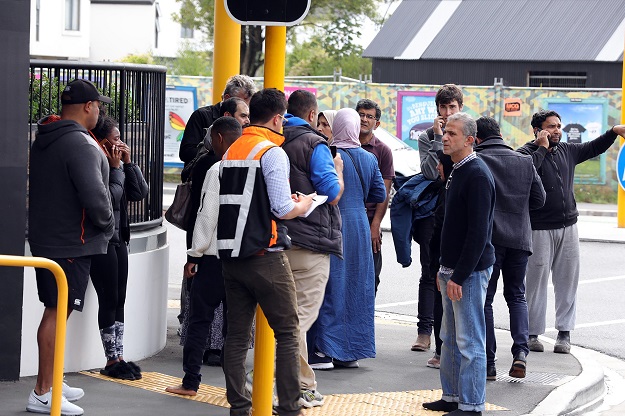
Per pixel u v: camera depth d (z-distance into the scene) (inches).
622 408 364.5
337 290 362.9
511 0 1660.9
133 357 361.4
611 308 562.6
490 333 371.2
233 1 267.0
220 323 364.2
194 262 324.2
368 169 366.0
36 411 288.0
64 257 287.3
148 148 378.9
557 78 1544.0
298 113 318.0
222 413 300.7
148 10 2456.9
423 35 1632.6
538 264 425.7
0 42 305.1
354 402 327.0
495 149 377.1
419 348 419.8
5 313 315.3
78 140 287.7
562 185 424.5
